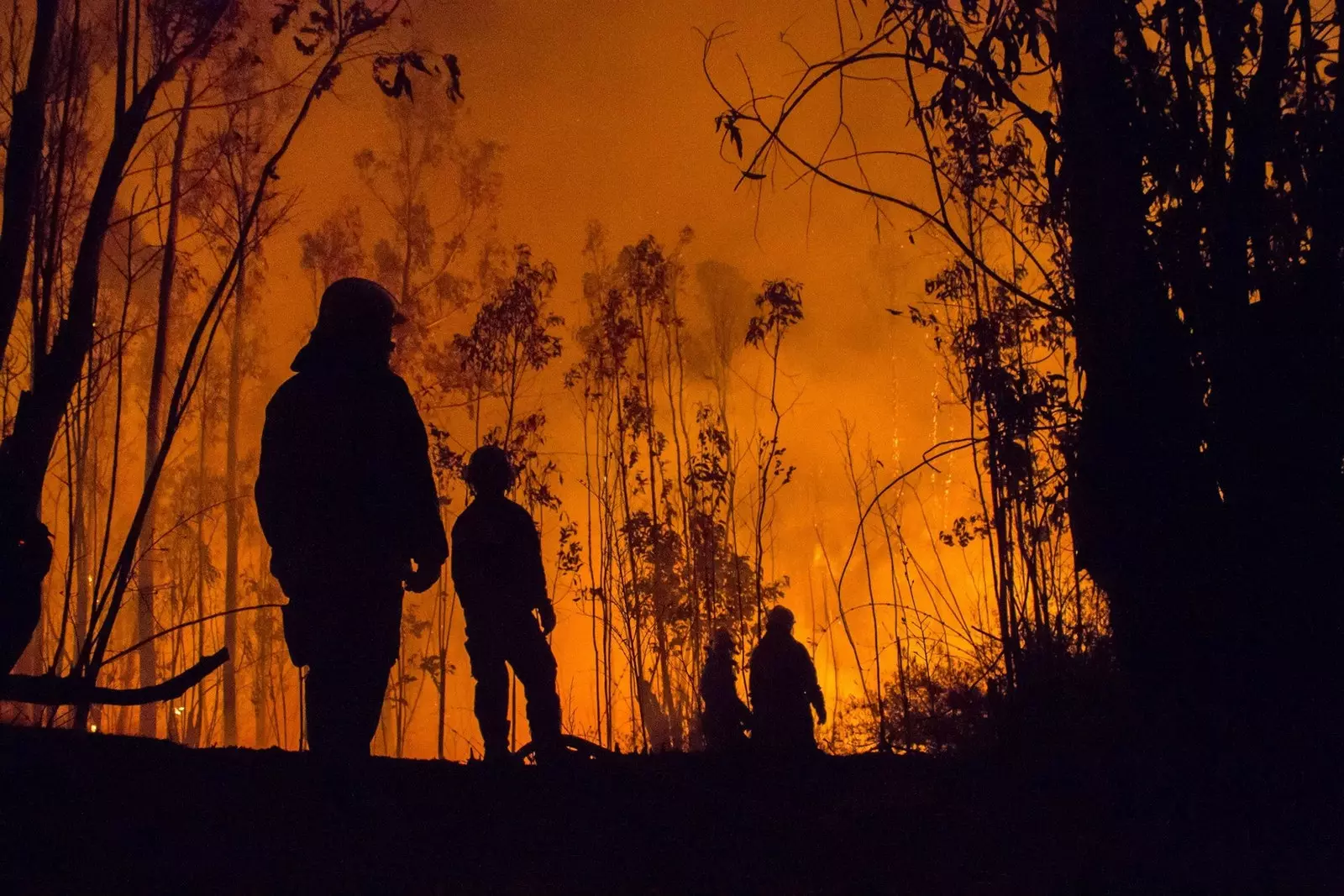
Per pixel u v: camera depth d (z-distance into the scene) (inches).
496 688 242.1
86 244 249.6
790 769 219.0
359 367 148.3
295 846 132.3
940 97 199.0
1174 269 169.6
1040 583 289.9
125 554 246.8
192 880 114.6
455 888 126.0
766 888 140.3
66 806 131.7
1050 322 312.0
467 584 244.5
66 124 284.0
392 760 202.7
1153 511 166.1
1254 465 162.1
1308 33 169.8
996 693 222.1
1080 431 177.3
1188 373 168.6
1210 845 157.6
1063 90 180.1
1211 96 177.9
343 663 141.1
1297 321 162.2
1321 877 143.3
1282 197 170.7
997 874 147.3
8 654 175.6
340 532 141.0
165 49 279.6
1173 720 165.9
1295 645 159.3
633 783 202.2
